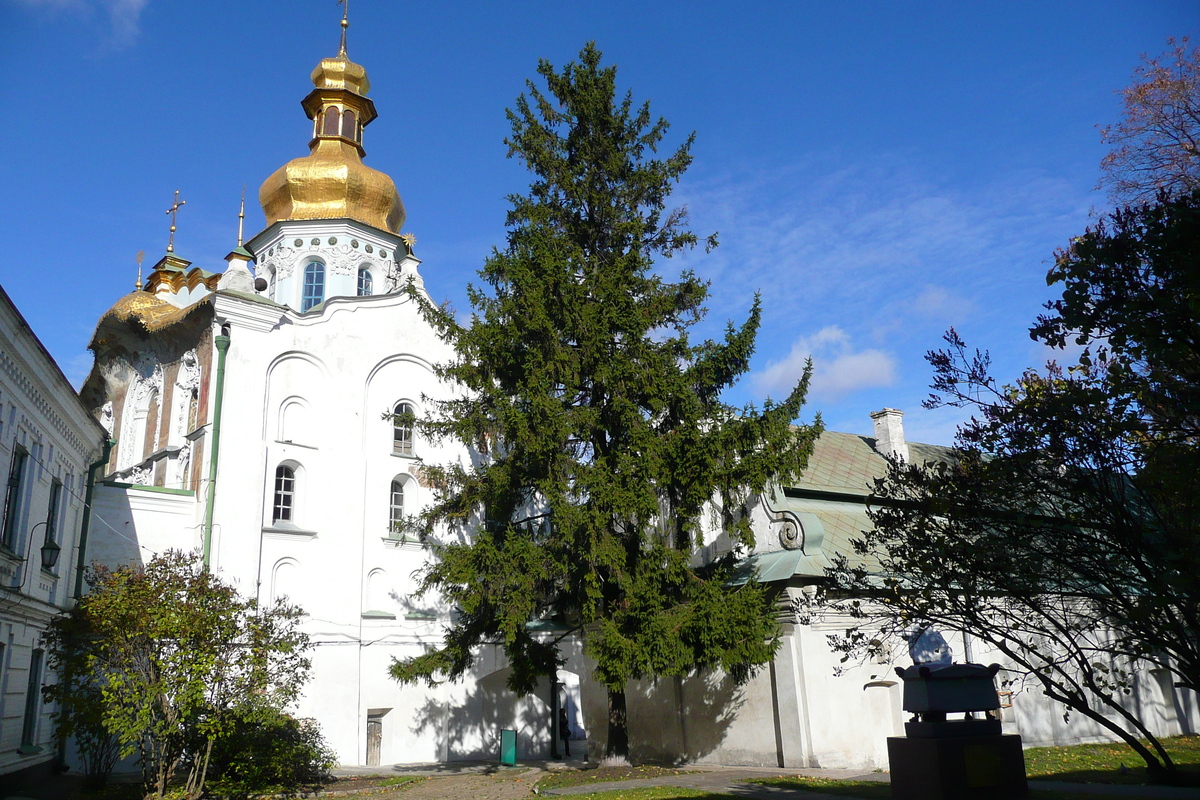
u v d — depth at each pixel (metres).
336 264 38.47
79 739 19.59
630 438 18.30
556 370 18.64
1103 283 8.25
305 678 19.39
